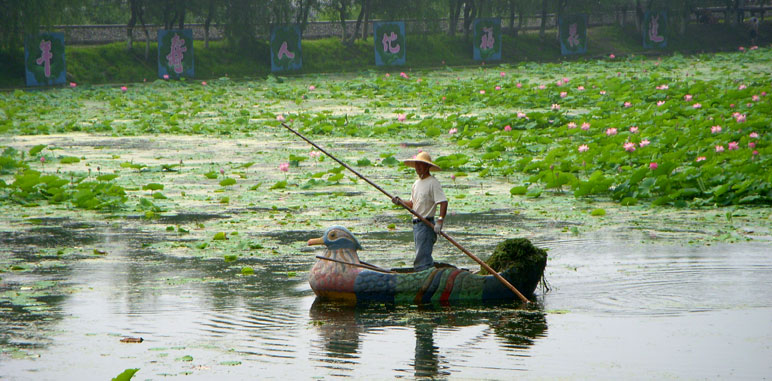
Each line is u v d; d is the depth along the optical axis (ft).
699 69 332.80
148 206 101.40
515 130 170.71
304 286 65.72
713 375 44.24
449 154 151.12
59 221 94.79
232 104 243.81
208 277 68.49
